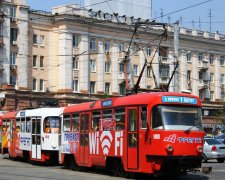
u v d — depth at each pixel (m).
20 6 62.78
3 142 33.41
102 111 21.28
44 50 65.44
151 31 73.12
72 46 66.06
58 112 26.31
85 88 67.25
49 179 18.67
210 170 21.48
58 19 65.31
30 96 62.94
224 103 74.00
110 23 69.50
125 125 19.48
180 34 77.19
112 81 70.69
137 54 72.69
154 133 18.06
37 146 27.03
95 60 68.94
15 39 62.81
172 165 18.00
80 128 23.00
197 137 18.47
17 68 62.72
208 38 81.81
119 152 19.77
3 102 60.16
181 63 77.88
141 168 18.47
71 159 23.83
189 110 18.62
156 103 18.23
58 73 65.69
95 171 22.75
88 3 68.44
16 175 20.34
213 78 83.69
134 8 73.19
